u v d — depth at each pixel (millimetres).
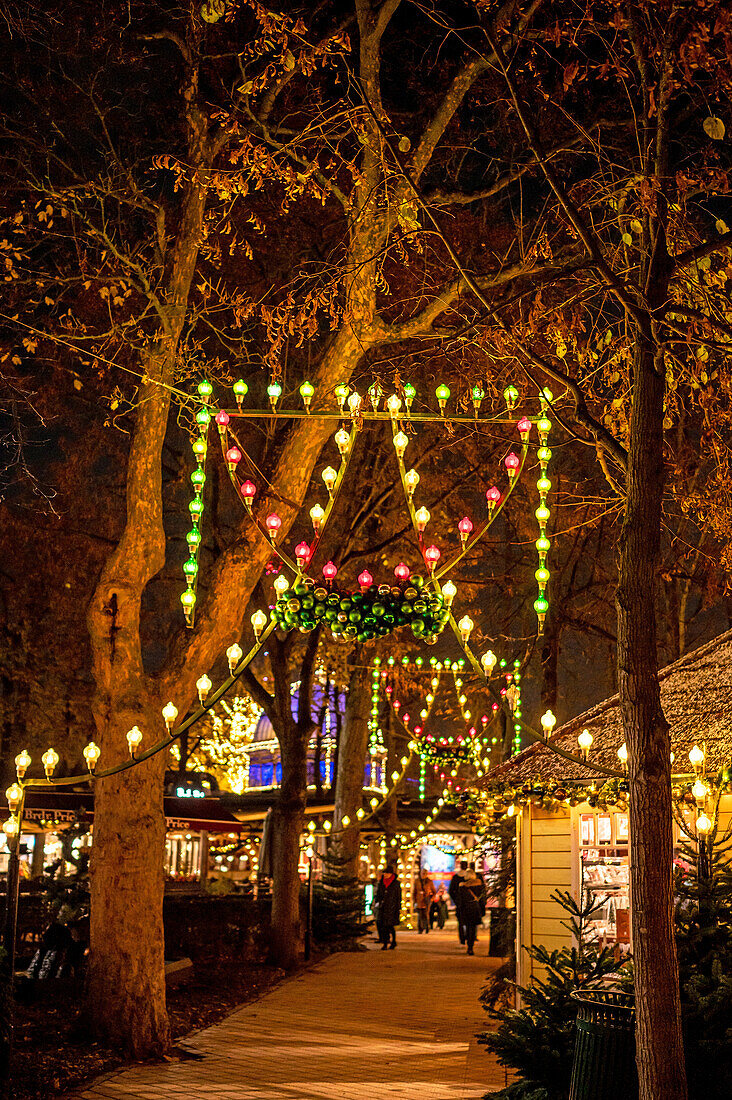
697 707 11234
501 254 17188
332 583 8547
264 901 23297
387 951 26375
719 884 7680
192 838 25219
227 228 13234
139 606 12188
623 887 12219
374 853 41000
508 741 20750
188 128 12867
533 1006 8055
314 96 13945
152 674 12234
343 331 12555
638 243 8305
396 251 12086
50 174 14992
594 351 9406
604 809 11852
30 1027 11797
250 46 12062
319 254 18141
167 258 12945
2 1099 8672
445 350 9516
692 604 22188
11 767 26719
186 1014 14164
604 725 12648
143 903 11594
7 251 14078
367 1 11117
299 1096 9445
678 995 5953
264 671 30188
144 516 12180
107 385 19109
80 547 24781
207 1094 9500
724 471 10180
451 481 21203
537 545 8891
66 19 14109
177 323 12664
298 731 21531
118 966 11406
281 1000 16359
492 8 10812
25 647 26547
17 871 9203
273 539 8844
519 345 7512
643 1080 5867
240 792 38594
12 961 8953
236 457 9016
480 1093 9578
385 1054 11664
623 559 6520
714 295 8344
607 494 16188
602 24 7965
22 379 15555
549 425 8992
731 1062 6887
